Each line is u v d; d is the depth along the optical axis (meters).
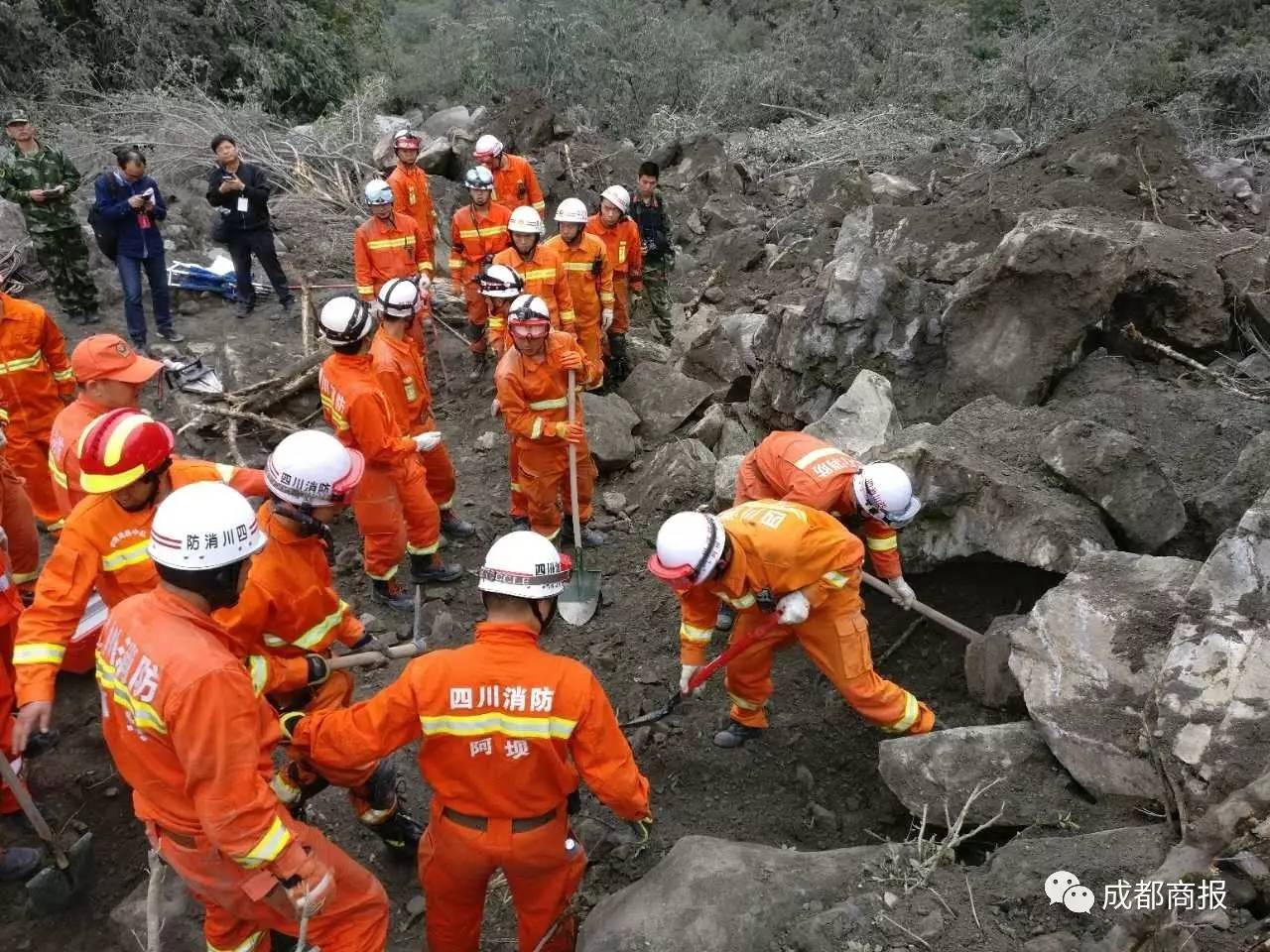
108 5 17.20
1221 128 14.65
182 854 3.07
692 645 4.35
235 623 3.52
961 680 4.86
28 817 4.21
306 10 19.11
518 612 3.11
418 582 6.20
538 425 5.92
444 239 11.74
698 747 4.80
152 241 8.77
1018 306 6.32
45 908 4.08
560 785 3.19
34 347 6.10
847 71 17.95
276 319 9.77
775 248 11.11
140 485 3.57
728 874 3.46
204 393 8.00
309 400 8.34
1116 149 9.89
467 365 9.27
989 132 14.48
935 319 6.63
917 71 16.89
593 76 18.08
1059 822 3.71
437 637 5.73
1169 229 7.19
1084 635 4.09
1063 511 4.71
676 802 4.53
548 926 3.46
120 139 14.30
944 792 3.93
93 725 5.07
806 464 4.56
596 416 7.41
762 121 17.56
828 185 12.33
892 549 4.50
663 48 18.20
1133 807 3.66
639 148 16.14
